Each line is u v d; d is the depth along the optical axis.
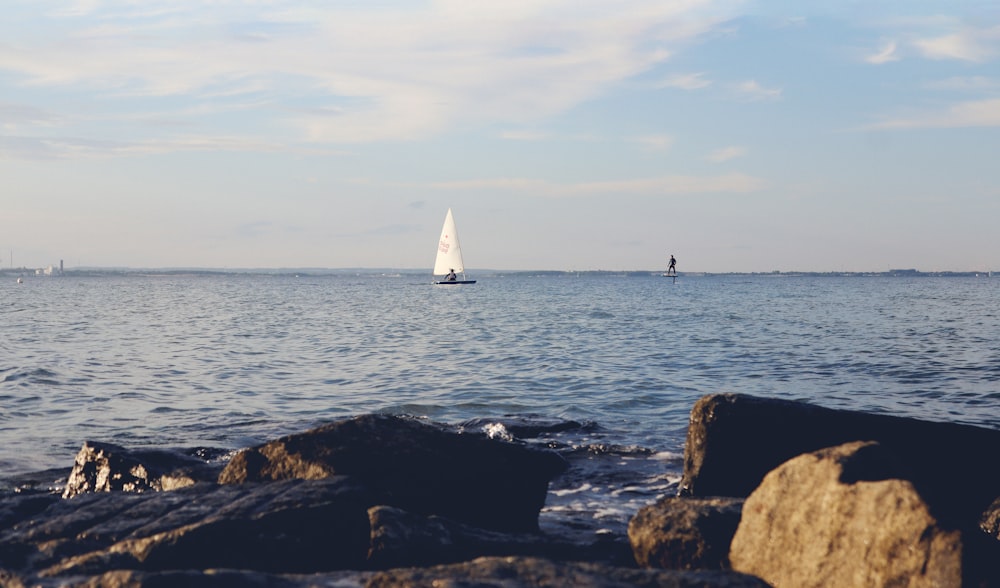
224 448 15.41
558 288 165.50
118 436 16.62
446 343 38.22
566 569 6.01
